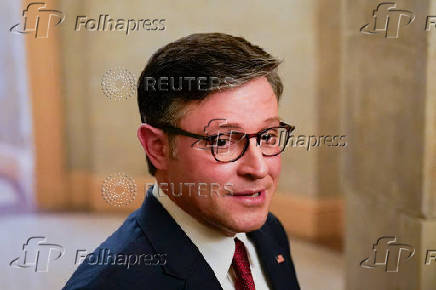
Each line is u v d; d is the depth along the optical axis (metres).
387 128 4.01
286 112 8.68
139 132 1.91
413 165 3.64
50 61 10.69
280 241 2.64
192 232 1.99
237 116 1.71
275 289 2.35
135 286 1.85
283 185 9.02
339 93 8.42
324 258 7.72
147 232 1.97
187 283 1.91
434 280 3.62
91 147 10.73
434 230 3.58
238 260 2.10
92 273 1.87
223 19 9.27
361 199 4.55
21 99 12.35
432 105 3.46
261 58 1.74
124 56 10.22
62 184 10.98
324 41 8.30
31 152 11.41
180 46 1.79
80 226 9.41
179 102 1.75
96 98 10.62
